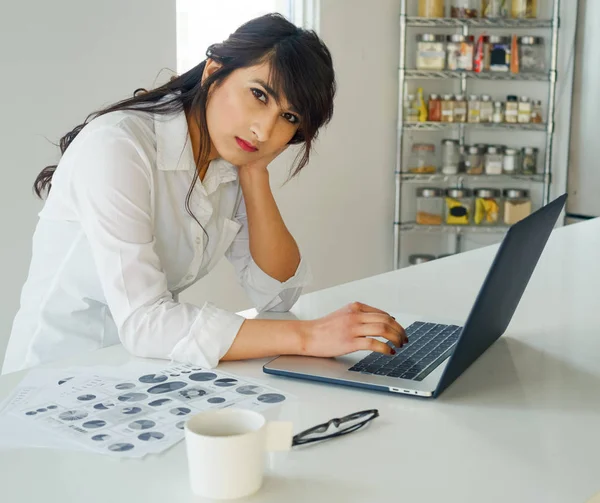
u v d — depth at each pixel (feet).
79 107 8.27
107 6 8.41
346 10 12.38
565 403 3.44
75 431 3.00
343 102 12.60
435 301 5.24
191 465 2.55
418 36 12.85
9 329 7.93
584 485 2.66
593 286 5.68
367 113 13.03
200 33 10.73
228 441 2.47
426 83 13.71
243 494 2.52
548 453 2.91
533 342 4.35
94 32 8.32
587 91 13.35
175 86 4.61
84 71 8.27
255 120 4.17
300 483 2.63
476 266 6.37
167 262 4.80
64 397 3.34
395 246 13.32
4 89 7.57
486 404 3.40
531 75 12.87
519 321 4.77
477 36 13.42
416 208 13.47
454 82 13.82
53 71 7.97
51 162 8.05
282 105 4.12
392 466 2.77
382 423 3.16
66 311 4.71
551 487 2.64
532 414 3.30
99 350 4.06
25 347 4.75
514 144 13.89
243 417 2.66
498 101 13.56
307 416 3.22
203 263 5.15
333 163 12.61
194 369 3.77
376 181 13.39
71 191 4.20
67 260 4.56
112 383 3.53
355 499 2.53
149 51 8.96
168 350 3.88
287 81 4.02
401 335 3.92
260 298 5.04
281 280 5.06
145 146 4.36
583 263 6.45
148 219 4.17
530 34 13.41
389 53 13.14
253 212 5.06
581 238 7.58
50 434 2.97
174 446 2.90
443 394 3.51
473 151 13.09
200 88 4.38
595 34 13.12
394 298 5.32
